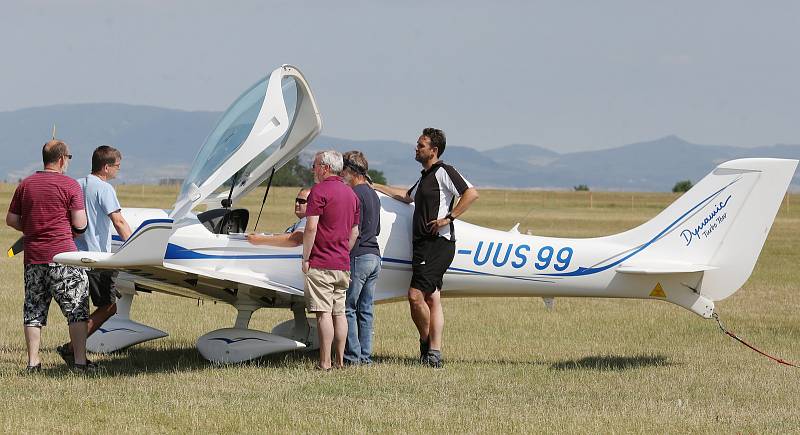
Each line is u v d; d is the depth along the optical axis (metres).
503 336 36.16
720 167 29.69
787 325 39.50
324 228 27.00
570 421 21.62
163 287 30.17
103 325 31.28
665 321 40.34
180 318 39.00
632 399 24.33
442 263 28.83
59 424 20.42
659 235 29.83
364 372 27.44
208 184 28.78
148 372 27.28
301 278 29.88
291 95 30.41
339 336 27.81
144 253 25.03
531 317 41.31
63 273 26.16
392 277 30.25
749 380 27.50
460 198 28.66
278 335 31.86
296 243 29.88
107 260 24.77
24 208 26.03
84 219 26.41
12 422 20.39
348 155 28.67
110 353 30.91
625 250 29.78
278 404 22.73
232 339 29.17
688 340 35.47
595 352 32.75
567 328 38.25
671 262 29.75
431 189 28.59
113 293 29.45
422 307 28.94
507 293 30.33
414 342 34.47
